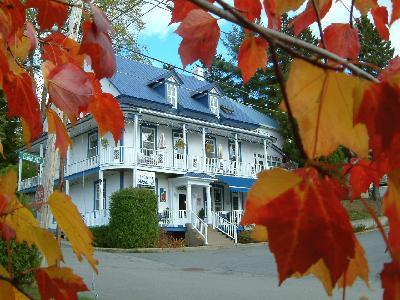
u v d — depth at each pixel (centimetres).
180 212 2341
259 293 965
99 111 116
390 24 103
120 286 980
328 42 101
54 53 123
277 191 48
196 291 973
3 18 102
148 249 1836
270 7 105
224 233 2252
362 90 50
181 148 2508
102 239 1950
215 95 2819
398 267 48
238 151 2898
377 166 54
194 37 83
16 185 81
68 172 2522
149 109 2370
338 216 47
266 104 3819
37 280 74
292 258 46
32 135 107
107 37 82
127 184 2322
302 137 55
